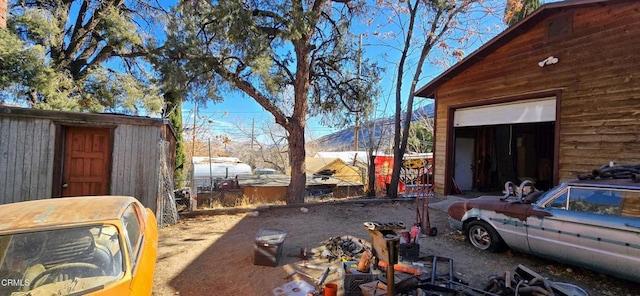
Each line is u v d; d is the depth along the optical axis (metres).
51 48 12.27
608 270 3.97
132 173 7.25
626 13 6.68
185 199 11.35
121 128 7.22
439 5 11.33
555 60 7.84
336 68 12.34
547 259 5.02
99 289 2.43
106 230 2.84
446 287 3.72
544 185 12.17
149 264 3.34
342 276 4.11
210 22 8.55
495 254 5.34
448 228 7.13
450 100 10.97
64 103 10.47
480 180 12.17
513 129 13.04
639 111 6.38
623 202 3.90
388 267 3.30
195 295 3.92
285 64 11.14
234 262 4.94
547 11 7.89
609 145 6.81
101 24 12.62
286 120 10.72
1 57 8.84
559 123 7.74
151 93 12.70
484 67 9.77
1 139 6.46
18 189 6.55
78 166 7.07
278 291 3.96
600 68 7.04
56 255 2.60
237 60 9.20
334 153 28.39
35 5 12.06
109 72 12.80
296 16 8.62
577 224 4.21
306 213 8.73
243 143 39.22
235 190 15.33
